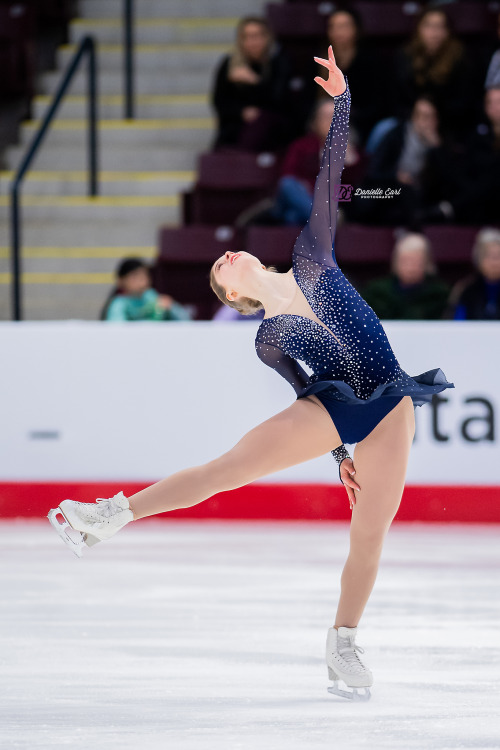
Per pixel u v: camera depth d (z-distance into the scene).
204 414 23.89
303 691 11.15
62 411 24.25
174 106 34.75
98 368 24.16
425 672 11.86
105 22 37.03
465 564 18.70
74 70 32.25
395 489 11.10
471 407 23.36
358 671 10.96
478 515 23.42
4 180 33.25
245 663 12.30
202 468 10.91
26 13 35.59
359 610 11.25
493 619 14.55
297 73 34.66
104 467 24.12
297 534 22.16
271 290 11.58
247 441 10.98
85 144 34.19
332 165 11.41
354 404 11.01
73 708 10.48
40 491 24.28
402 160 28.59
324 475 23.91
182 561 19.14
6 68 35.09
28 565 18.78
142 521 24.30
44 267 31.77
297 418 11.02
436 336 23.33
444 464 23.50
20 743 9.35
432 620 14.48
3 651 12.80
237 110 32.00
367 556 11.21
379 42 34.59
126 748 9.20
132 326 24.05
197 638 13.48
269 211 29.50
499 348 23.25
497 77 30.62
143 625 14.18
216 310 30.09
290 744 9.30
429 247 25.80
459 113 30.62
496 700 10.76
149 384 24.02
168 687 11.27
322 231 11.41
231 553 19.92
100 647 13.02
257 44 31.62
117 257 31.62
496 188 28.81
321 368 11.31
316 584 16.98
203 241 30.06
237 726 9.90
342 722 10.03
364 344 11.18
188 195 32.09
